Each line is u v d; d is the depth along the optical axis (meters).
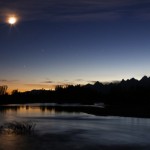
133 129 46.75
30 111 105.44
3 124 50.75
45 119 67.88
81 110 112.81
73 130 45.31
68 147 30.36
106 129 46.94
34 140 34.38
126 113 87.81
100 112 96.25
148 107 109.81
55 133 41.12
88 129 46.88
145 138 36.78
